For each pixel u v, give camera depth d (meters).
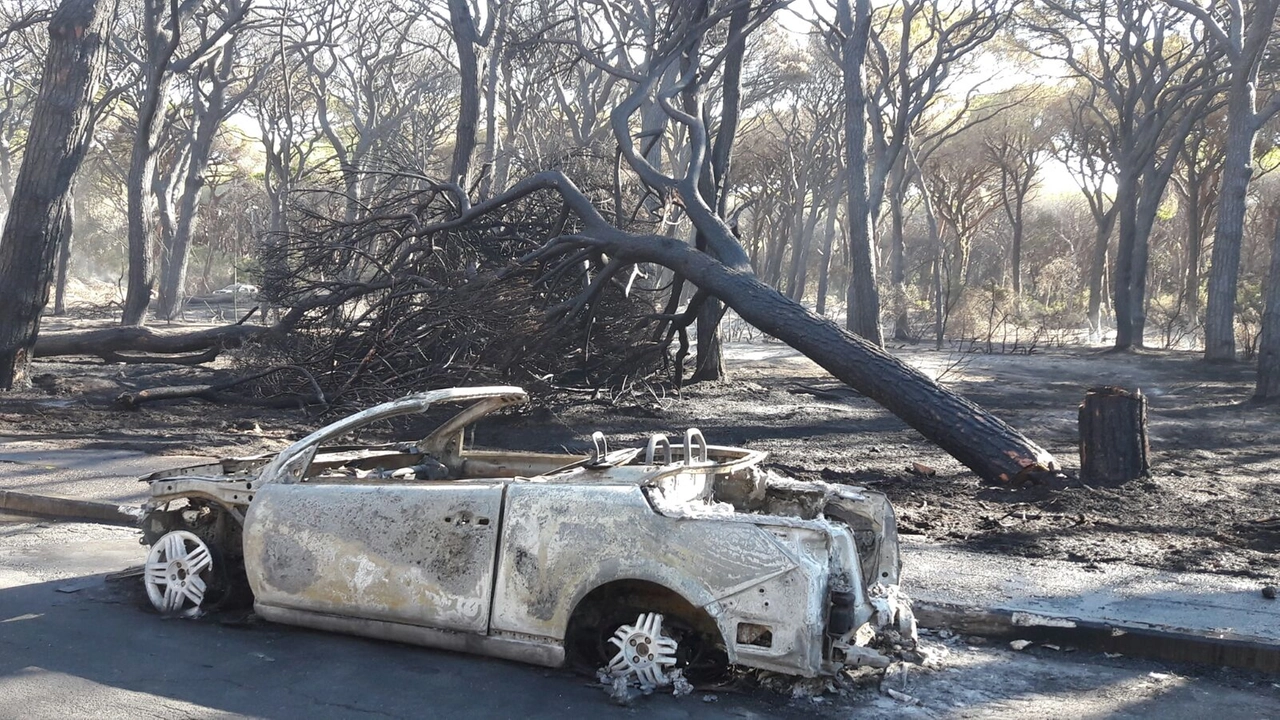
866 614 4.46
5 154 48.44
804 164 49.81
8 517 8.79
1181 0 29.58
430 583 4.93
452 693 4.56
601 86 38.91
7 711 4.24
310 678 4.72
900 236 43.56
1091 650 5.55
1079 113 43.78
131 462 10.83
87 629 5.39
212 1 35.56
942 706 4.62
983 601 6.06
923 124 44.72
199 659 4.95
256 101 42.88
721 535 4.44
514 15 31.52
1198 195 49.66
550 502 4.77
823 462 12.30
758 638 4.36
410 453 6.54
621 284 17.22
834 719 4.39
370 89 40.44
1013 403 19.88
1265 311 20.44
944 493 10.14
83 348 20.44
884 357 11.91
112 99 37.78
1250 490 10.48
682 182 16.09
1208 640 5.34
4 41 35.41
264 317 21.62
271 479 5.50
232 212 60.06
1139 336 39.06
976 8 32.09
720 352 21.58
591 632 4.93
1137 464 10.58
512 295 15.14
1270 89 35.59
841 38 26.75
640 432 14.67
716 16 18.06
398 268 15.86
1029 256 66.75
